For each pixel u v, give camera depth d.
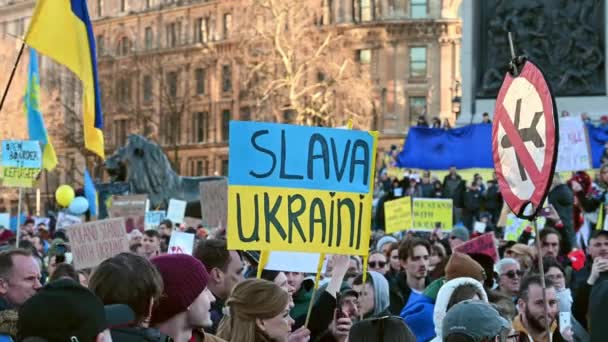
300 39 115.62
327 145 13.53
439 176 57.44
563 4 48.97
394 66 140.88
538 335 15.09
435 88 140.00
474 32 49.88
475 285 13.89
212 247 14.33
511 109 13.85
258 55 123.19
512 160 13.84
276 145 13.33
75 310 7.50
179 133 160.50
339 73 116.12
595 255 17.77
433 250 22.59
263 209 13.23
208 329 14.23
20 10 184.38
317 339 14.01
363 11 142.38
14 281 12.68
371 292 16.72
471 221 49.47
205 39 158.62
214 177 54.97
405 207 31.97
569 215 33.12
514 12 49.22
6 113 147.75
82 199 42.28
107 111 158.38
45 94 150.25
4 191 166.38
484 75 50.16
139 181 54.62
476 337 10.38
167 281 10.48
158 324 10.52
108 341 7.88
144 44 165.00
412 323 16.19
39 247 30.98
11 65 159.25
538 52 48.97
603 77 48.78
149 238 24.34
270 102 119.50
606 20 48.75
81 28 20.20
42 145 34.41
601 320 13.10
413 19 140.00
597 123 47.94
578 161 31.03
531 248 21.94
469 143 54.03
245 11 125.81
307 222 13.37
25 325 7.50
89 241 20.94
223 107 156.50
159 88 159.25
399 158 57.06
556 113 12.78
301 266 14.38
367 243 13.59
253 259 17.05
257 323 11.57
